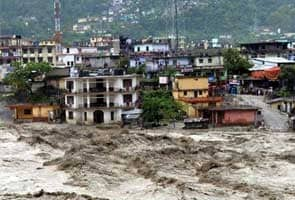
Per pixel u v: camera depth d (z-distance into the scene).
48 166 124.31
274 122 175.75
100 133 167.50
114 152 137.75
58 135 167.12
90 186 104.69
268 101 197.75
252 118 180.00
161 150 137.75
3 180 111.19
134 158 128.25
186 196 96.00
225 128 174.62
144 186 104.00
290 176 111.50
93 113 189.38
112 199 95.44
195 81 196.75
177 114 186.12
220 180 107.69
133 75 193.12
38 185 106.75
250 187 102.62
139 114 184.00
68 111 192.25
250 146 144.50
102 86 190.38
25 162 129.25
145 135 160.38
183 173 114.81
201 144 148.00
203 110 184.88
